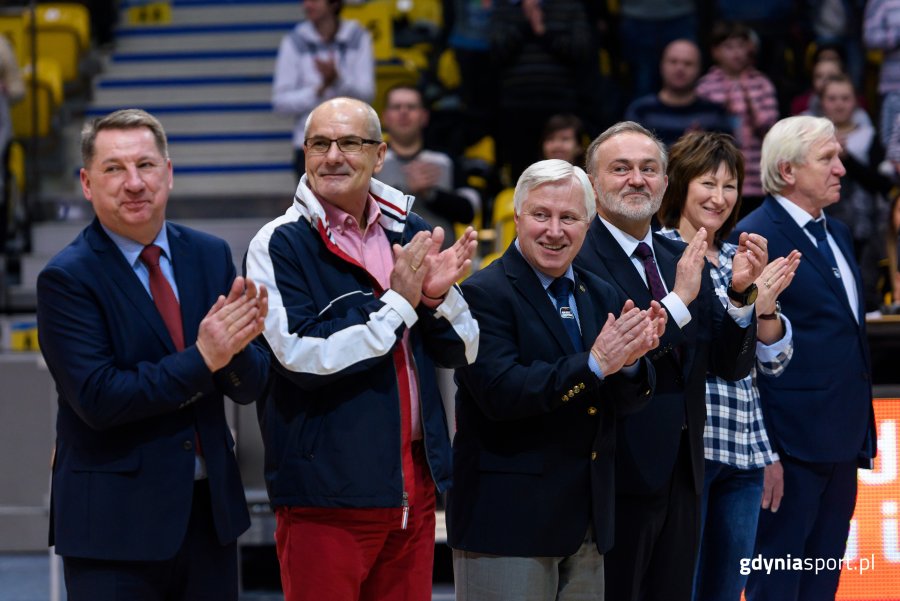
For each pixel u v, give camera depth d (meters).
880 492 7.10
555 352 5.00
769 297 5.67
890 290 9.39
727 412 5.79
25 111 13.17
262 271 4.71
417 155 10.37
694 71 11.15
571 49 11.83
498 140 12.34
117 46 15.84
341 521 4.70
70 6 15.30
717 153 6.05
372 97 12.32
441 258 4.65
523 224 5.04
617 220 5.55
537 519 4.89
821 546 6.53
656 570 5.41
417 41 15.16
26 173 12.57
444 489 4.75
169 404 4.34
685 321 5.26
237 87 15.02
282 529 4.82
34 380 8.34
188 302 4.64
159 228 4.66
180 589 4.61
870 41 12.09
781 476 6.28
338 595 4.70
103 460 4.43
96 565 4.43
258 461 8.01
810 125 6.47
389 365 4.70
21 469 8.32
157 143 4.56
